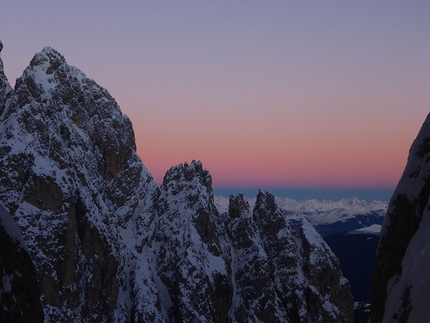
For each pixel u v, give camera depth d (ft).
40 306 55.67
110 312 231.91
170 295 259.60
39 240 216.54
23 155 227.61
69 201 225.97
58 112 262.06
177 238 268.41
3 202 220.23
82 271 228.84
